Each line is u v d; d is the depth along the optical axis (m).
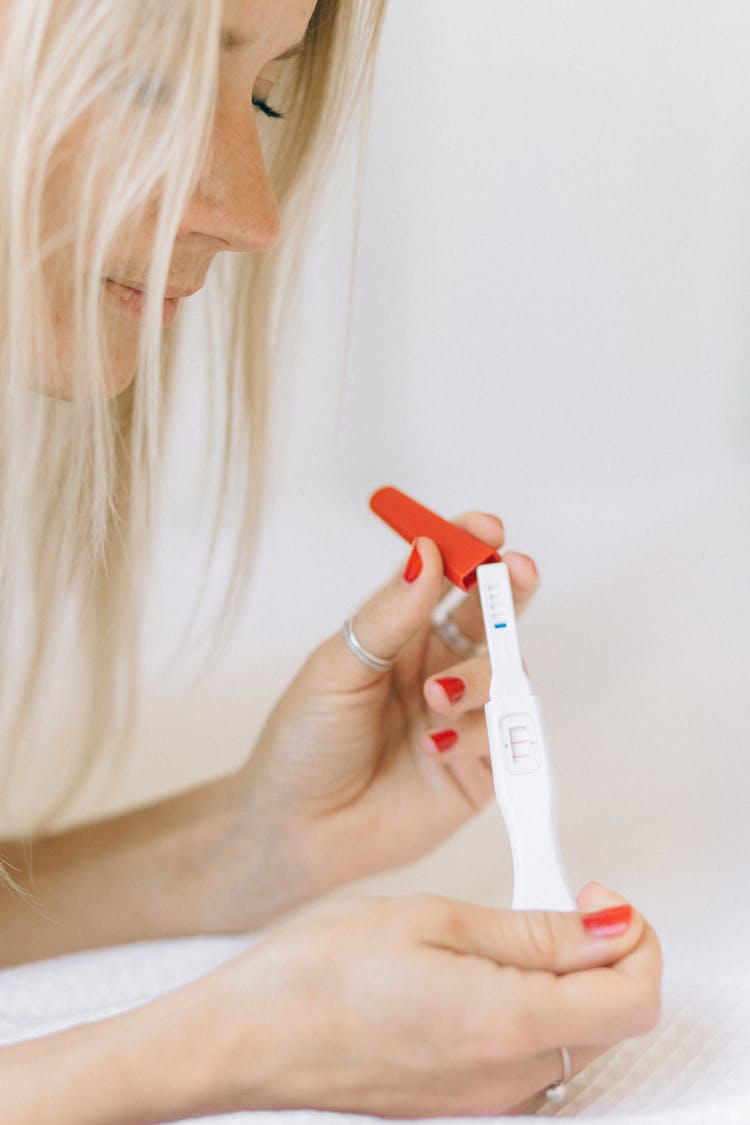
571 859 0.76
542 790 0.61
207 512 1.35
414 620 0.70
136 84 0.61
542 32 1.50
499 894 0.74
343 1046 0.55
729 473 1.49
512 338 1.59
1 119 0.62
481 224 1.55
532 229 1.56
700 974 0.64
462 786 0.74
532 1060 0.56
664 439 1.63
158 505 0.79
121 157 0.62
